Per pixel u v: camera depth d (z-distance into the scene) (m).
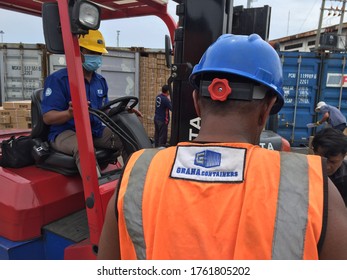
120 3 2.74
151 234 0.77
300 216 0.70
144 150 0.90
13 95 8.98
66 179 2.29
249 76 0.81
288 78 8.26
